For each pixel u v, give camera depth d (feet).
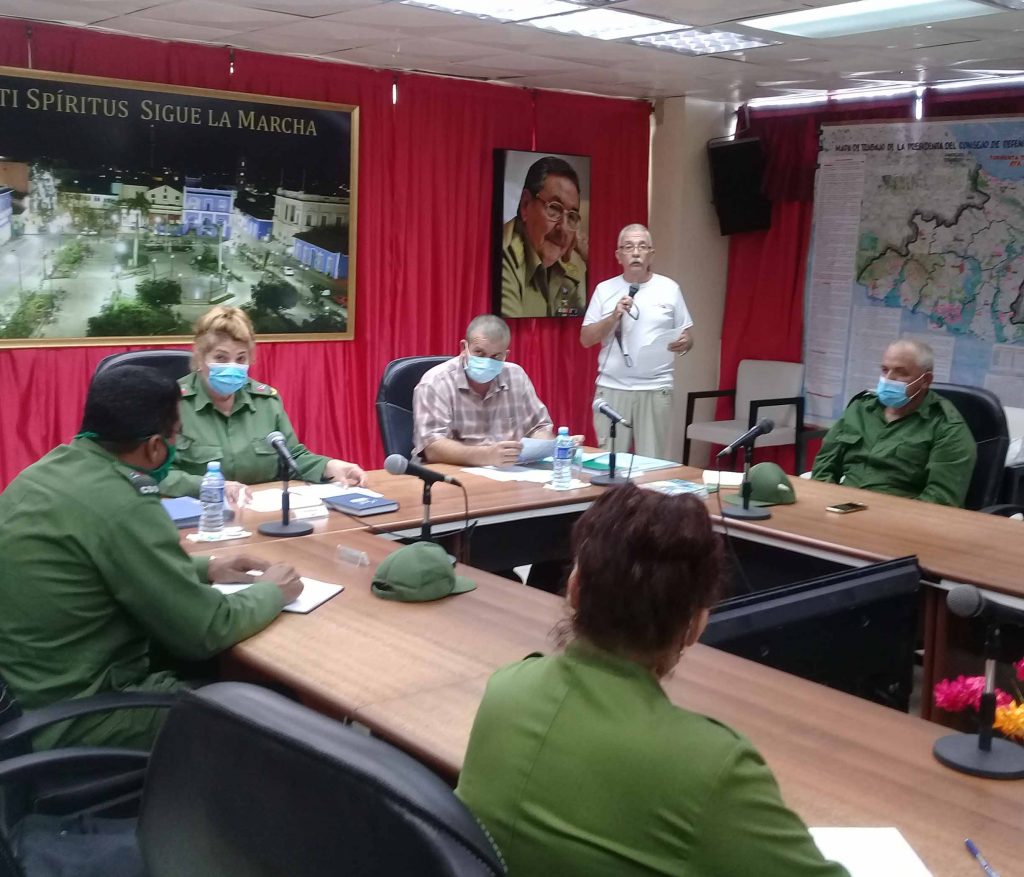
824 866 3.21
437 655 6.14
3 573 6.00
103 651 6.15
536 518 10.27
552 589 12.12
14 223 13.79
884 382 11.35
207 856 2.89
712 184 20.52
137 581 5.99
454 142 17.87
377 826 2.53
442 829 2.47
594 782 3.34
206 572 7.13
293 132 16.02
